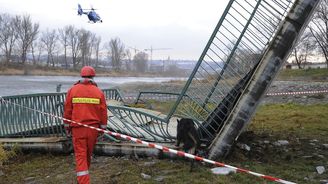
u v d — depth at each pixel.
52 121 8.84
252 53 8.11
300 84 31.97
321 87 28.92
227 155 7.39
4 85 48.38
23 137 9.05
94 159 7.82
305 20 7.17
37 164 7.75
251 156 7.76
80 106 6.09
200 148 7.44
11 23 99.81
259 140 9.22
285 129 10.95
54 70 103.94
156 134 8.09
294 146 8.74
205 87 8.16
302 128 11.12
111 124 8.73
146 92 12.87
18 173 7.27
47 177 6.88
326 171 6.78
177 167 6.98
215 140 7.37
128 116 8.61
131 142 8.05
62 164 7.62
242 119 7.27
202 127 7.90
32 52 103.06
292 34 7.14
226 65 7.98
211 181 6.18
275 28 7.98
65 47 114.06
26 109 9.02
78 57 116.31
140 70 146.12
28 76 85.88
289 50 7.20
